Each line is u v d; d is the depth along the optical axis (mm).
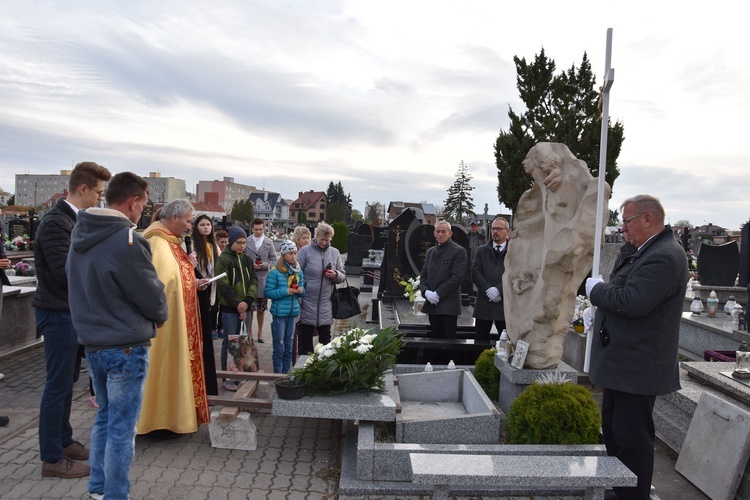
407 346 6047
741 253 9789
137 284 2971
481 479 2854
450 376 5188
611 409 3602
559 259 4402
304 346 6492
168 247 4406
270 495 3615
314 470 4035
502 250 6598
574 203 4441
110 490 3025
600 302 3318
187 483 3727
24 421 4711
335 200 91062
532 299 4723
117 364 3002
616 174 23891
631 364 3262
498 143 25578
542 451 3668
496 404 5082
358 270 19609
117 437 3021
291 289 6008
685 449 4090
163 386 4328
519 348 4621
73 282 3012
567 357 7184
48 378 3680
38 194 110688
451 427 4059
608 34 3678
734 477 3541
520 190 24469
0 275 5172
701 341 7887
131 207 3352
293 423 5043
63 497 3436
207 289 4680
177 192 91938
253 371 5188
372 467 3697
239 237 6473
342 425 4996
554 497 3609
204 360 4656
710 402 3988
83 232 2984
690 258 16141
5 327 6949
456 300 6539
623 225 3416
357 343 4531
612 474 2912
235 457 4195
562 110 24781
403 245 10828
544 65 25281
